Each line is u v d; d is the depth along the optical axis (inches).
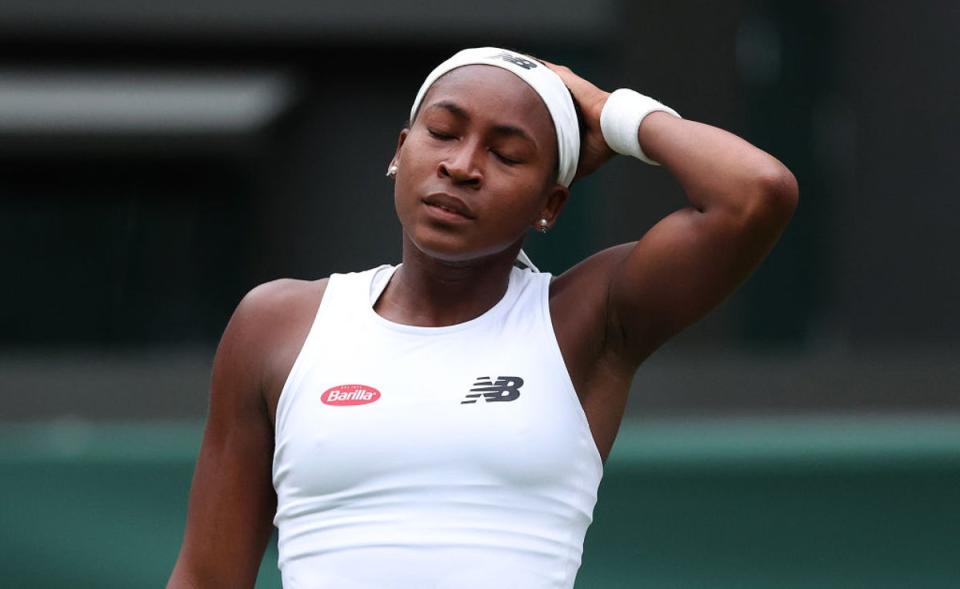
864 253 1601.9
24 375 919.7
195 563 418.9
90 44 1496.1
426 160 382.6
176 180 1459.2
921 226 1579.7
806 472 762.8
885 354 1576.0
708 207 383.9
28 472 764.0
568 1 1453.0
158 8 1478.8
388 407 381.4
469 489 376.5
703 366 959.0
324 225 1496.1
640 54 1395.2
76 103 1439.5
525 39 1460.4
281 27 1485.0
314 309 406.6
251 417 411.5
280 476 394.6
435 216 378.9
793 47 1600.6
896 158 1606.8
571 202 1354.6
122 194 1450.5
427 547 373.4
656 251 388.2
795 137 1603.1
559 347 393.1
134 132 1428.4
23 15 1471.5
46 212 1445.6
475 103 381.1
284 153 1498.5
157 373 922.1
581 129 415.2
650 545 756.6
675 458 761.6
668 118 400.5
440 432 378.0
